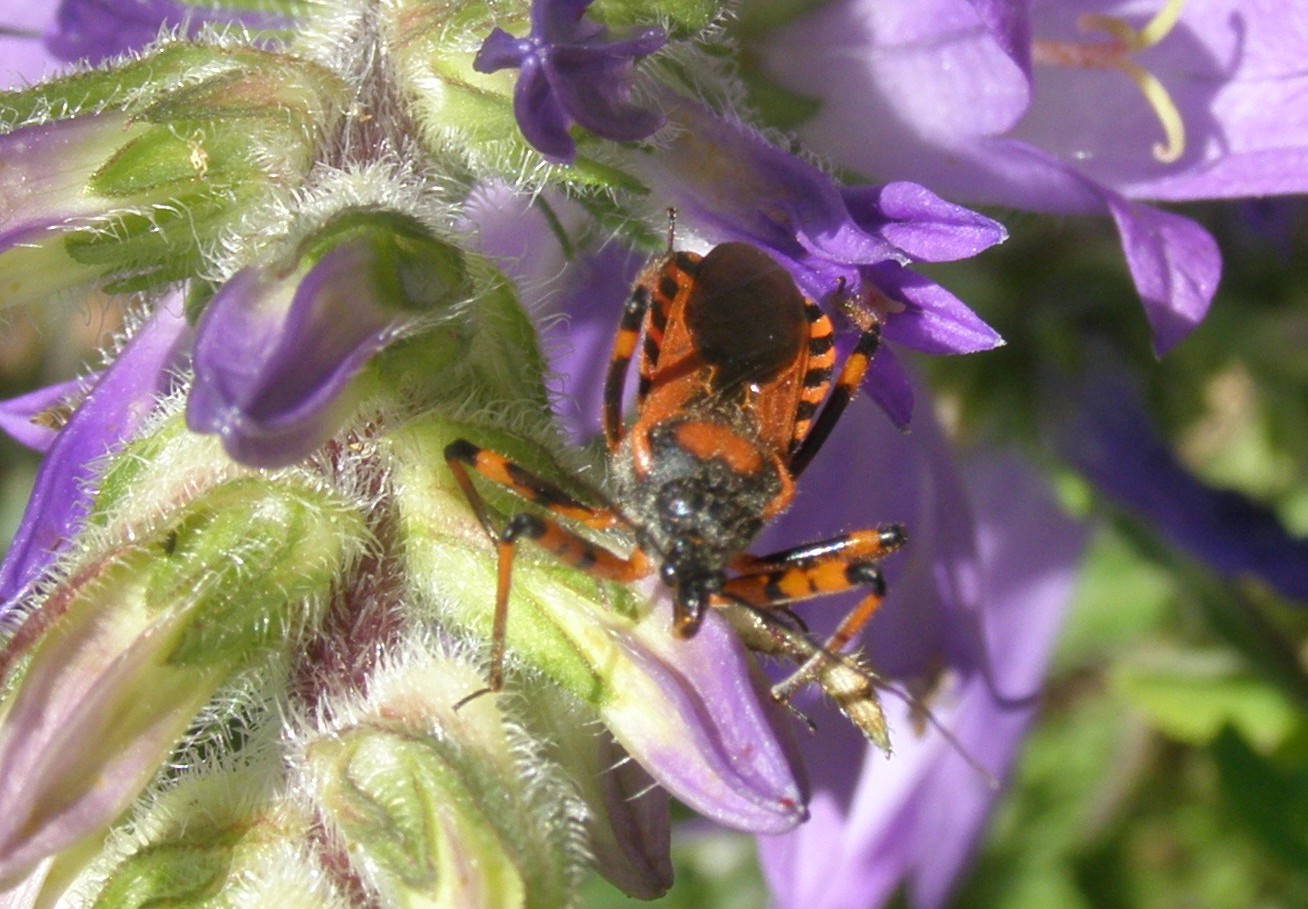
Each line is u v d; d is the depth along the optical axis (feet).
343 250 0.44
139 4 0.50
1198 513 0.59
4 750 0.43
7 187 0.46
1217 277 0.48
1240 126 0.50
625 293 0.52
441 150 0.47
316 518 0.45
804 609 0.53
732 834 0.69
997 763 0.58
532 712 0.45
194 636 0.44
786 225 0.47
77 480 0.47
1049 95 0.51
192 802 0.45
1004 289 0.60
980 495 0.59
